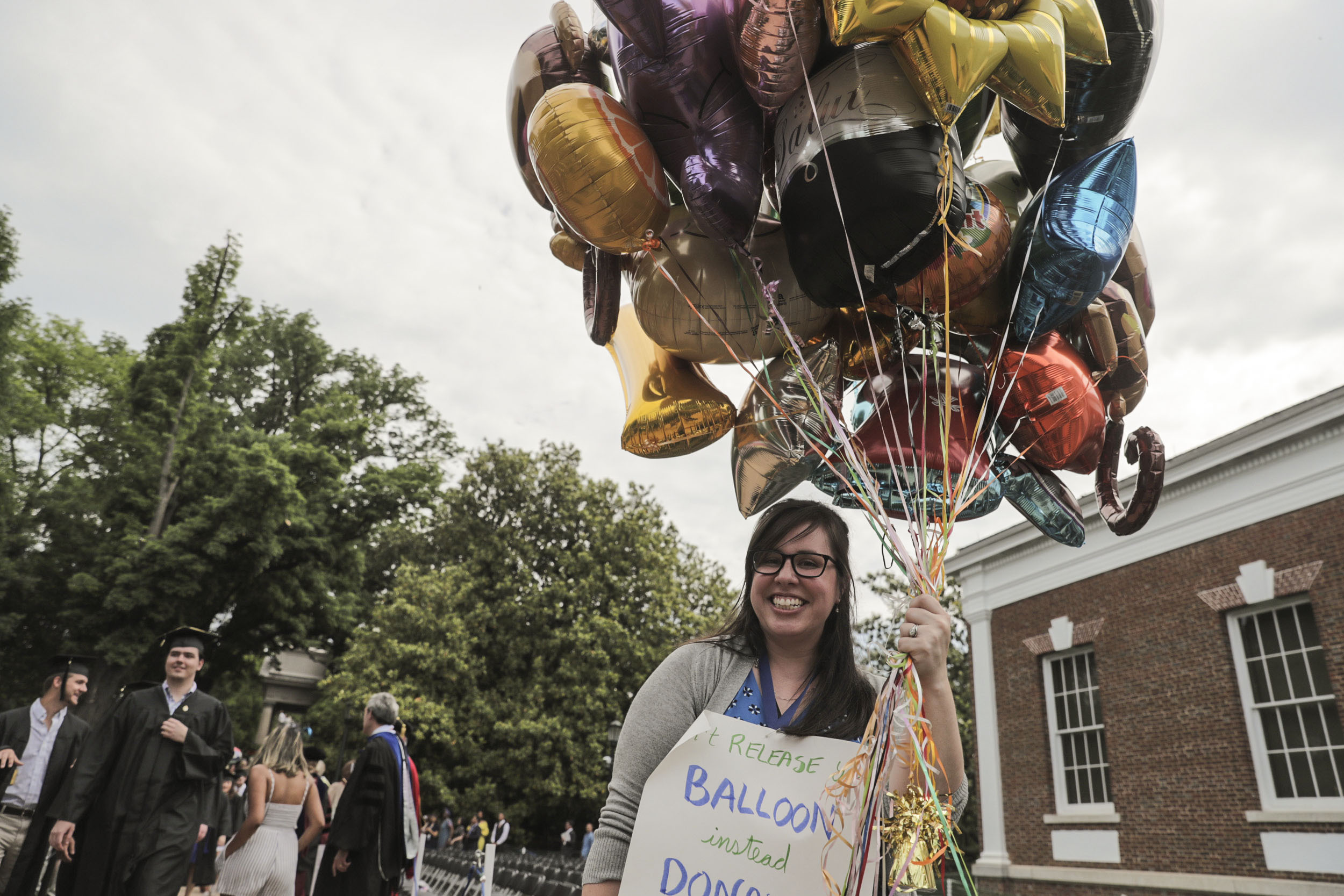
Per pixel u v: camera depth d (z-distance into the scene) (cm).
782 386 239
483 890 862
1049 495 253
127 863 385
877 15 189
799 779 146
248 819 505
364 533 2800
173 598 2212
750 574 170
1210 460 963
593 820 2645
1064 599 1140
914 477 200
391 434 3466
